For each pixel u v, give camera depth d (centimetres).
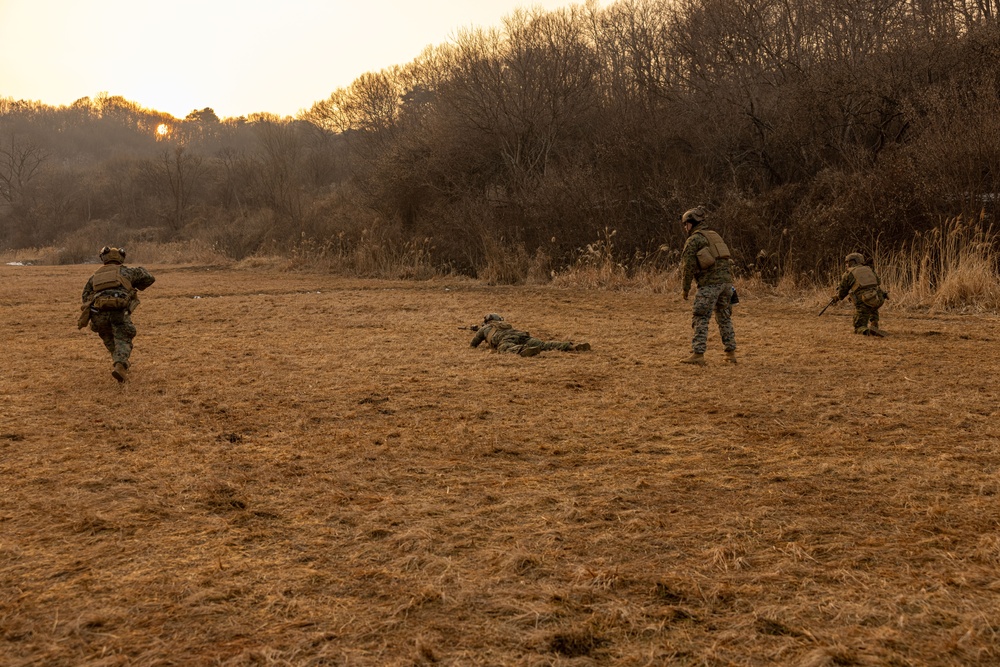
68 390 691
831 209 1608
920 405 595
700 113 2250
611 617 269
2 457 482
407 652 248
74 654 250
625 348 914
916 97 1789
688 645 251
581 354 869
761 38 2247
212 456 481
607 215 2077
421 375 749
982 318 1132
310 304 1491
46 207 6906
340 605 282
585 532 350
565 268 2050
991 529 342
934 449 473
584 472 443
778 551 324
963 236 1362
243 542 343
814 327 1075
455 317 1252
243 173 5847
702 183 2028
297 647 251
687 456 472
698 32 2348
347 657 246
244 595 290
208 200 6134
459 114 2802
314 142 5550
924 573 299
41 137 12688
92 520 368
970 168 1460
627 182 2131
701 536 343
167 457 479
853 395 635
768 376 725
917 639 251
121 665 242
